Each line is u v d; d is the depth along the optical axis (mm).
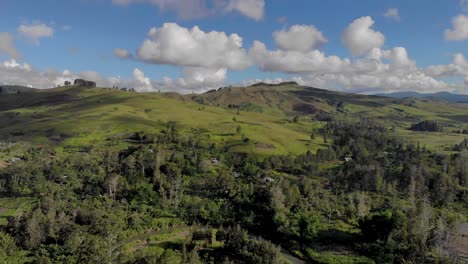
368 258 113688
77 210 134125
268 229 137875
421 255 112500
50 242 115812
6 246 109250
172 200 161875
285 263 107875
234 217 147000
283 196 154000
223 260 105750
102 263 95312
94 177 187250
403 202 186125
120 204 156375
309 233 123312
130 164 198875
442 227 126625
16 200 167625
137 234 131125
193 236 121125
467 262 115750
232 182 181000
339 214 156750
